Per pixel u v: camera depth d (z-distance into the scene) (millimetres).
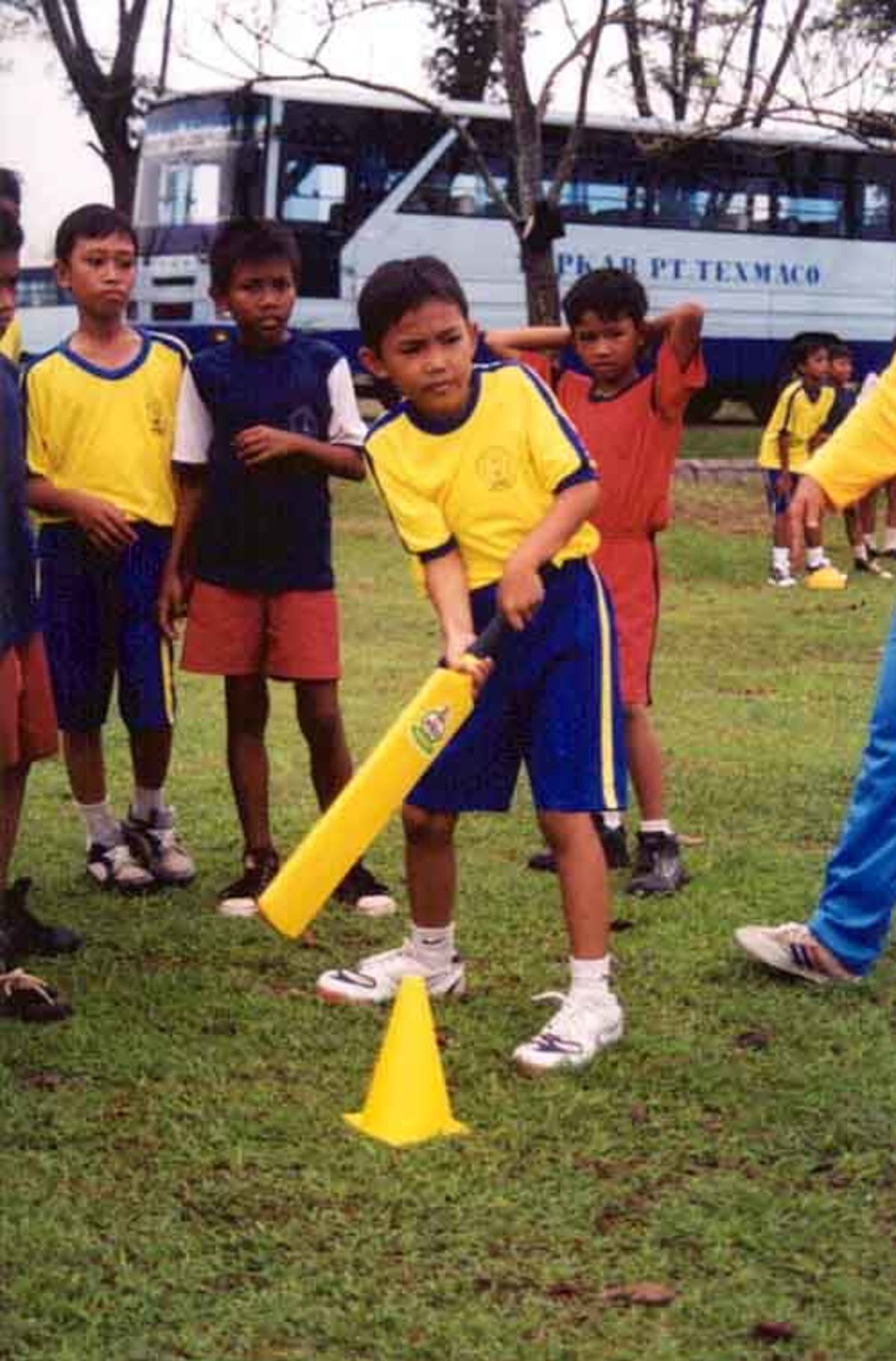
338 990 5551
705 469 25266
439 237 29641
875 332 34406
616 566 6930
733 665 13234
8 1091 4840
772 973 5852
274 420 6520
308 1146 4535
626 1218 4215
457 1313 3801
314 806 8328
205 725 10242
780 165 32969
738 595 17641
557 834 5191
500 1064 5102
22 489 5648
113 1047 5164
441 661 4980
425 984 5207
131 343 6805
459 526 5188
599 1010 5160
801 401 18172
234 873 7164
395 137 29078
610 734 5188
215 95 28172
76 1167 4426
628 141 31406
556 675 5152
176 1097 4832
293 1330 3738
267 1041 5258
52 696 5914
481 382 5168
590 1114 4758
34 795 8523
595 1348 3682
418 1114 4625
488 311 30172
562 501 5051
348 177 28797
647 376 6910
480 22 29234
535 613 5121
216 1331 3723
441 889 5555
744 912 6605
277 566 6543
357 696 11414
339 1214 4203
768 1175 4434
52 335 30391
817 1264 4020
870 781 5633
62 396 6660
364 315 5105
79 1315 3768
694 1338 3730
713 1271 3990
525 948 6168
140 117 31391
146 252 28547
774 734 10305
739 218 32781
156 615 6754
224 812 8156
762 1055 5184
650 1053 5164
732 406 39938
